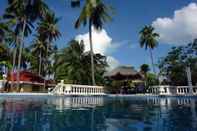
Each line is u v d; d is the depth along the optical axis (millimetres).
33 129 6375
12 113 9820
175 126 6828
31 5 33750
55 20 47094
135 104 15242
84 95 26016
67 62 36781
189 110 11219
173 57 36062
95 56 37906
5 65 41500
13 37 43281
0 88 37281
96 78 36844
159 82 39719
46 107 12617
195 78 34281
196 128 6484
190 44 34781
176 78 35938
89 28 29656
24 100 18312
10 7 34688
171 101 18594
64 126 6871
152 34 47938
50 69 55125
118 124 7266
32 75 44406
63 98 22078
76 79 35531
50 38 48094
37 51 51031
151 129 6418
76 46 37625
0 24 36281
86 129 6457
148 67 56344
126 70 42688
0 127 6598
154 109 11836
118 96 27938
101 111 10867
